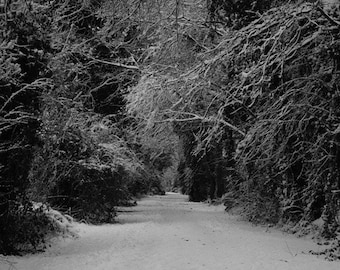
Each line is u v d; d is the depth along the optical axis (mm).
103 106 23812
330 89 13250
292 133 14688
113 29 21906
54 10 17078
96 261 9586
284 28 12594
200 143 19203
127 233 14984
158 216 22953
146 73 19906
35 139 11133
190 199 43500
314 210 15852
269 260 9992
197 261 9672
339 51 12531
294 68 14727
